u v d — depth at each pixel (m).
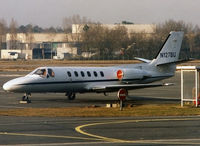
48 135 74.19
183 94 125.50
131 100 141.88
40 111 106.94
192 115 101.38
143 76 151.00
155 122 89.56
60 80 135.38
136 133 76.38
